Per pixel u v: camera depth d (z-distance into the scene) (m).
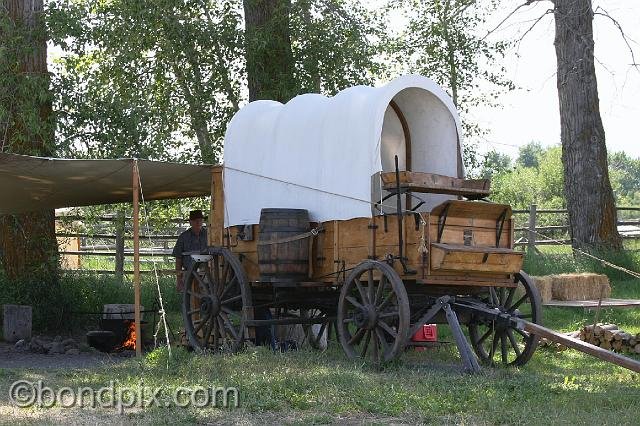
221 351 12.05
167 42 17.50
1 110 15.12
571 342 9.74
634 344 12.56
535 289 11.27
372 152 10.84
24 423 7.34
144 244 24.05
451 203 10.23
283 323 11.80
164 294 18.25
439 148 11.80
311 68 17.81
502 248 10.77
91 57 17.98
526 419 7.67
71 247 23.77
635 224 27.83
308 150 11.73
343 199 11.13
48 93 15.94
